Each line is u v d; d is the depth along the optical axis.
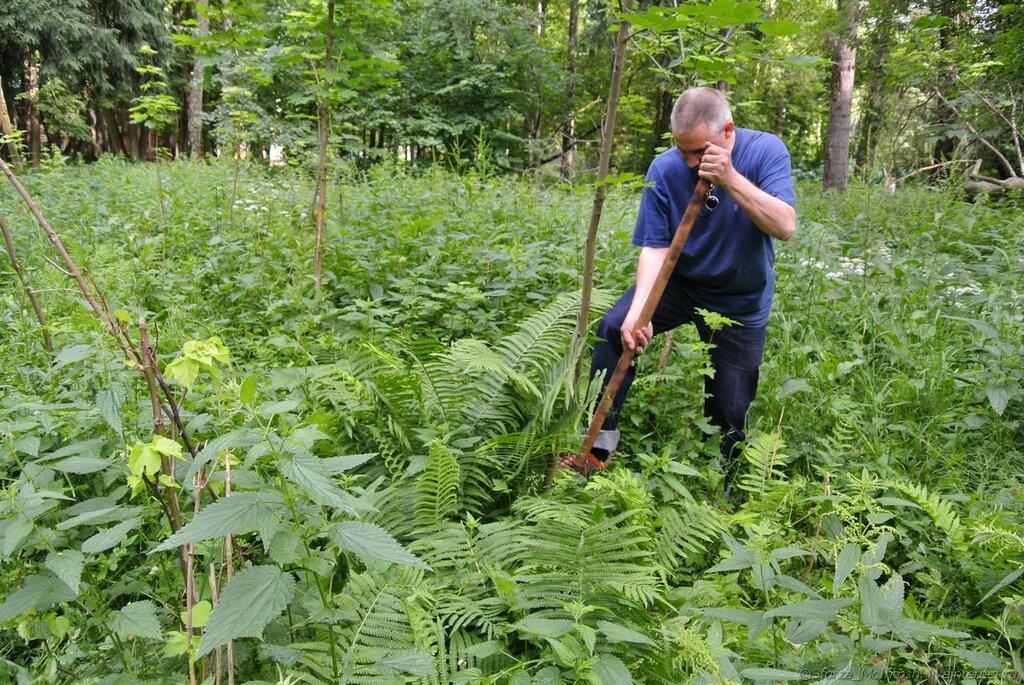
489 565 2.09
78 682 1.71
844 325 4.67
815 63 2.14
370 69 4.70
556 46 21.78
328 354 3.40
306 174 7.88
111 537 1.50
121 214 6.46
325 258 4.77
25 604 1.45
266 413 1.37
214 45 4.54
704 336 3.39
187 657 1.73
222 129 9.13
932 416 3.62
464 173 7.33
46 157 8.30
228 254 5.00
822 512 2.57
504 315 4.21
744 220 3.08
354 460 1.45
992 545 2.32
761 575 1.91
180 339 3.42
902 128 10.66
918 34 7.68
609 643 1.85
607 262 4.75
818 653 1.85
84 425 2.30
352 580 1.93
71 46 17.75
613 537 2.02
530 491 2.70
